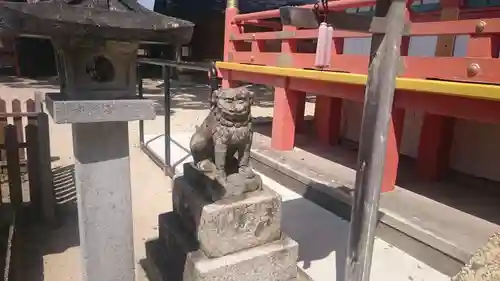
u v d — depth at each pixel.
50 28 1.50
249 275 2.62
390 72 2.02
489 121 3.03
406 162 5.32
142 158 6.12
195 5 13.73
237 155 2.94
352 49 6.72
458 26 3.25
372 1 3.79
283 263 2.75
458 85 3.02
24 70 16.91
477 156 4.64
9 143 3.77
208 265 2.49
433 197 4.03
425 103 3.53
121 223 2.09
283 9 2.12
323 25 2.13
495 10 4.41
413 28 3.59
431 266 3.20
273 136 5.84
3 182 4.62
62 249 3.43
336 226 3.86
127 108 1.79
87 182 1.95
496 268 1.93
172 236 2.91
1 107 4.81
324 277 2.95
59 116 1.65
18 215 3.88
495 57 3.15
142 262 3.31
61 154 6.03
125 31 1.60
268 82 5.84
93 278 2.08
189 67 3.60
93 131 1.91
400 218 3.48
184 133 7.35
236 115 2.70
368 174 2.19
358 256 2.33
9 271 2.79
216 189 2.67
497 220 3.49
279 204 2.78
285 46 5.45
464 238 3.13
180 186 2.99
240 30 6.87
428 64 3.47
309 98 14.12
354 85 4.29
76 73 1.75
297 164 5.09
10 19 1.47
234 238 2.62
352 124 6.38
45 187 3.73
